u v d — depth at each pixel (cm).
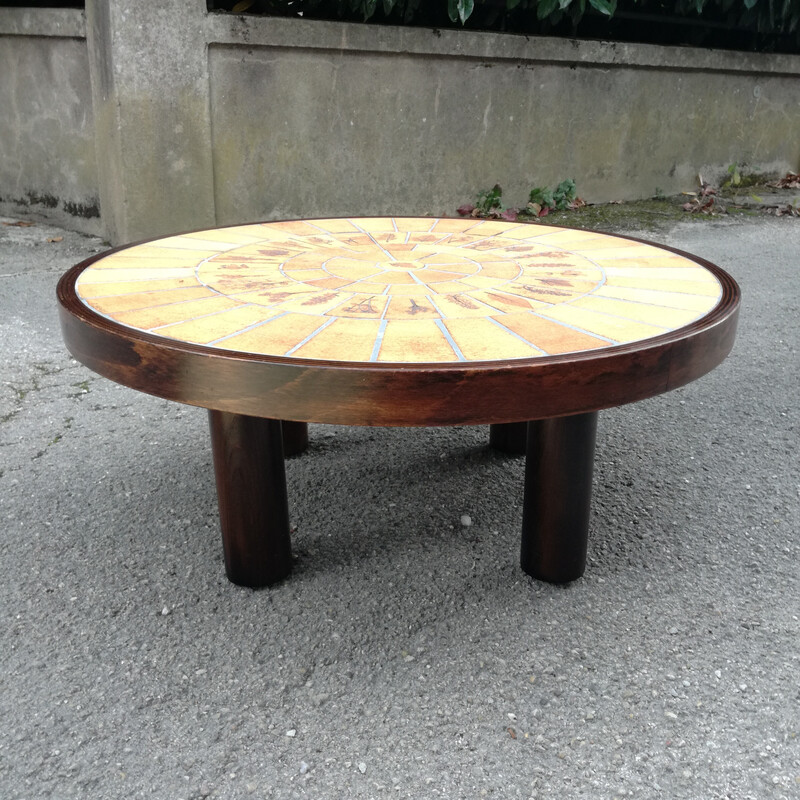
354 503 235
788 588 197
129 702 160
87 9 460
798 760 147
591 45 611
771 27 699
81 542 214
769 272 488
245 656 173
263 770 144
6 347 347
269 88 497
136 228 477
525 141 614
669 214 644
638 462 262
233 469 184
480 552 211
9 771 144
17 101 543
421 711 158
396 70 539
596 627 182
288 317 160
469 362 136
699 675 168
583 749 149
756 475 254
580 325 156
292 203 530
